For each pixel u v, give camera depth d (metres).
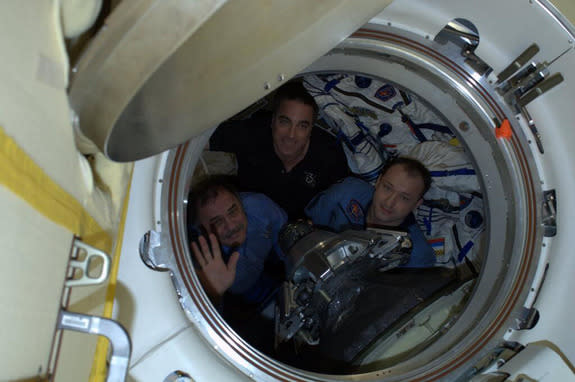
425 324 1.41
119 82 0.56
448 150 1.69
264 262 1.82
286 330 1.38
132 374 0.96
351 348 1.43
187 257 1.04
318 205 1.82
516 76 1.09
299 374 1.06
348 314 1.48
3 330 0.43
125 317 0.96
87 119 0.61
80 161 0.64
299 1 0.61
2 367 0.43
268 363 1.04
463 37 1.08
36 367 0.51
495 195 1.22
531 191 1.13
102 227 0.77
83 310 0.73
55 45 0.52
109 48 0.53
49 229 0.52
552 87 1.07
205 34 0.56
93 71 0.55
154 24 0.51
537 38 1.04
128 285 0.97
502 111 1.13
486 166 1.24
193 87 0.65
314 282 1.33
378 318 1.46
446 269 1.75
